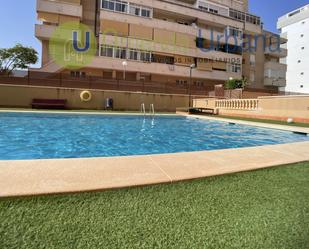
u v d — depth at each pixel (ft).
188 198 8.39
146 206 7.61
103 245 5.54
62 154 20.35
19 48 99.25
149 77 105.60
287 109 43.37
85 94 64.08
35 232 5.91
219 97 80.28
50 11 86.28
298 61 153.99
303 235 6.39
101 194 8.27
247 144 26.94
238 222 6.94
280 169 12.37
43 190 7.91
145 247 5.57
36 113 44.06
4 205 7.11
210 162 13.07
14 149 21.62
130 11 97.91
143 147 24.59
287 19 162.30
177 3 107.96
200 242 5.89
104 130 34.63
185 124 44.24
